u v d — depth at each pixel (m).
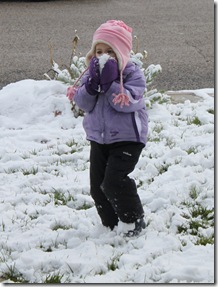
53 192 10.20
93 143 8.39
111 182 8.18
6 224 9.14
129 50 8.19
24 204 9.84
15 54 19.31
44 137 12.46
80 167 11.15
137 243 8.37
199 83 16.61
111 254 8.18
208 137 12.03
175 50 19.84
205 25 23.14
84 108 8.27
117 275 7.63
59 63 18.39
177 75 17.27
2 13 24.80
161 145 11.77
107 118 8.15
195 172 10.48
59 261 8.03
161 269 7.68
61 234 8.77
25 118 13.38
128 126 8.12
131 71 8.15
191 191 9.80
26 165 11.20
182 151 11.18
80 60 14.26
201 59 18.88
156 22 23.48
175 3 26.97
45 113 13.51
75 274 7.85
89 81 8.06
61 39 21.05
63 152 11.82
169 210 9.20
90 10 25.36
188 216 9.15
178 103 14.31
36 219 9.27
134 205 8.41
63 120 13.23
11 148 11.98
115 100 7.92
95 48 8.27
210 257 7.94
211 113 13.54
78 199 9.86
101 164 8.48
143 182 10.32
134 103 8.06
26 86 14.08
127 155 8.16
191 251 8.10
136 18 24.08
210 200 9.52
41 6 26.11
